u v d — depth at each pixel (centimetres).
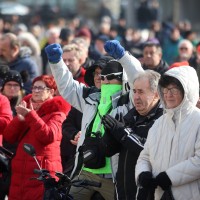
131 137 1404
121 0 6756
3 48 2417
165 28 3847
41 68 2808
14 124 1636
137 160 1373
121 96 1544
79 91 1608
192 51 2803
